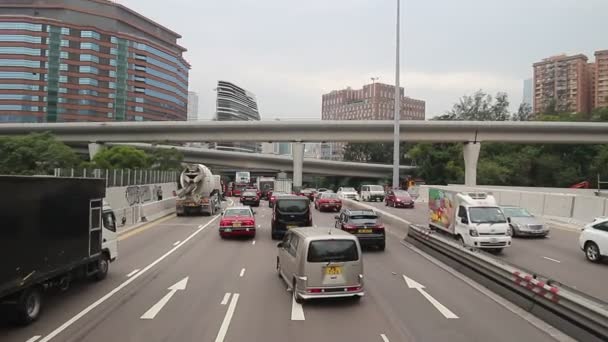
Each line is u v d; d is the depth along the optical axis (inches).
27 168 2294.5
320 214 1461.6
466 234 740.7
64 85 5531.5
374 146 4778.5
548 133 2571.4
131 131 2775.6
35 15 5738.2
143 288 500.7
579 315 348.8
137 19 6353.3
